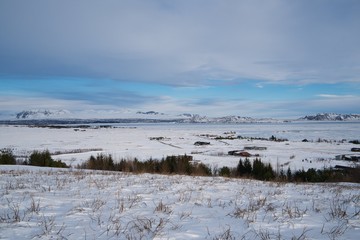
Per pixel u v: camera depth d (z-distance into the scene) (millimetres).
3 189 7344
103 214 4898
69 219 4527
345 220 4832
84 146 63875
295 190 9297
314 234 3992
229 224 4461
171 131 155125
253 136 117125
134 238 3652
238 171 23719
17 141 74875
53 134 108000
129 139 89750
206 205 5992
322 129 175250
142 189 8039
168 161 24203
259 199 6871
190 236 3816
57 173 12320
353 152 56062
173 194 7238
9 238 3578
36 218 4539
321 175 22266
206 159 43094
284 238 3775
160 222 4215
